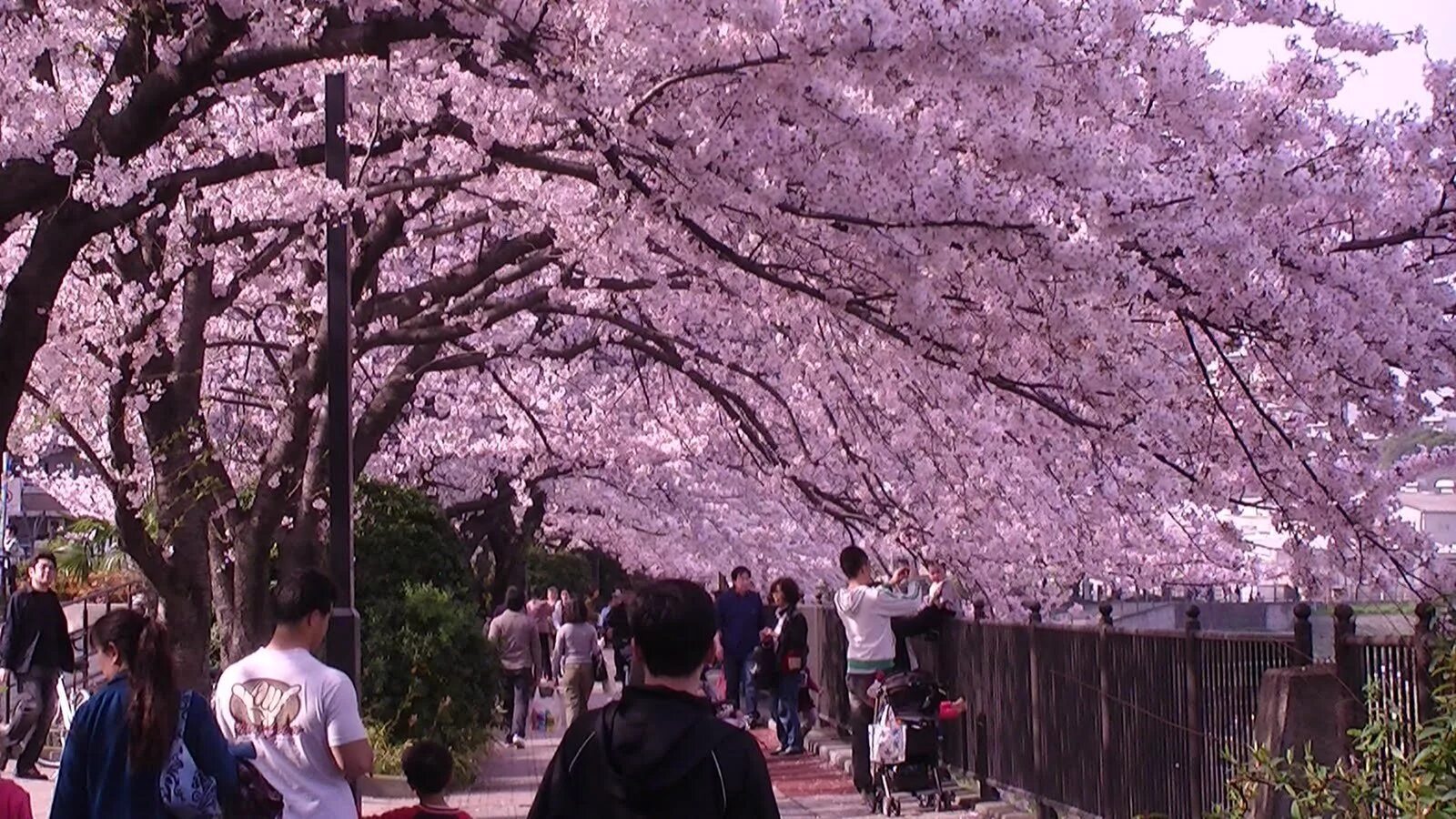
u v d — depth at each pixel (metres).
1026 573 15.76
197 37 7.96
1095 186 8.09
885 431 14.47
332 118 8.95
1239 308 8.44
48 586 14.00
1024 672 12.04
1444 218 9.81
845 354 12.65
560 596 32.53
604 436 21.98
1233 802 7.70
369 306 13.34
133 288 12.22
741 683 19.27
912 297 8.62
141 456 13.15
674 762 3.94
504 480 26.06
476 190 12.88
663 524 27.38
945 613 13.73
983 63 7.52
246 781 5.78
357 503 16.83
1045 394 9.88
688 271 12.55
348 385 8.82
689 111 8.23
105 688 5.59
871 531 16.09
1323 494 9.59
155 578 11.96
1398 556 9.61
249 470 17.94
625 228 10.30
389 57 8.68
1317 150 9.77
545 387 21.53
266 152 9.65
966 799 12.84
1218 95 9.04
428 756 7.45
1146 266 8.42
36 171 7.97
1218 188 8.47
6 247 12.78
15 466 21.11
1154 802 9.48
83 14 11.00
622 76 8.11
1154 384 8.96
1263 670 8.16
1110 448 9.53
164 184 8.84
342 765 6.10
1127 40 8.99
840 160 8.16
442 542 17.11
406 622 15.84
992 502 14.91
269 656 6.19
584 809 4.01
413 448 22.77
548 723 21.59
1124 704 9.95
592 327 17.12
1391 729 5.77
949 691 14.12
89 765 5.50
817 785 14.77
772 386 14.98
